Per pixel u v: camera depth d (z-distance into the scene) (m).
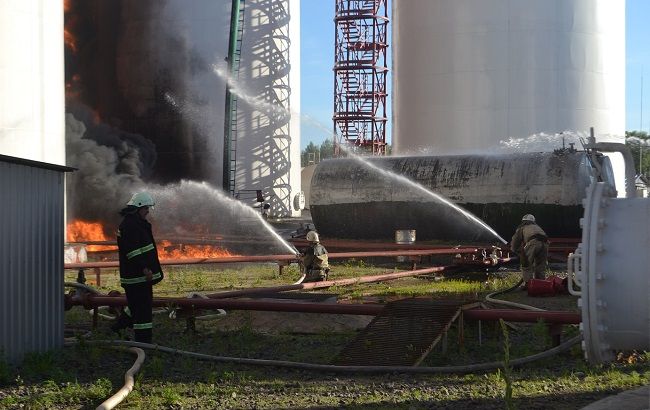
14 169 8.27
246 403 6.99
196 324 11.32
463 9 35.50
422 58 36.69
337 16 49.56
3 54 24.05
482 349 9.23
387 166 27.47
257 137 38.59
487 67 35.22
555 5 35.25
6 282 8.12
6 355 8.12
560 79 35.34
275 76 39.19
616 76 37.16
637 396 6.53
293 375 8.08
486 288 16.53
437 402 6.92
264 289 13.95
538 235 15.78
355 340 8.84
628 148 8.64
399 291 15.40
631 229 7.19
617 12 37.31
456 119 35.75
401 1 38.03
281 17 39.38
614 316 7.18
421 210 26.48
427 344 8.46
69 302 10.55
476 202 25.62
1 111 24.05
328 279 17.12
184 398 7.16
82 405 6.97
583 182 24.45
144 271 9.18
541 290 14.59
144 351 8.91
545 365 8.40
